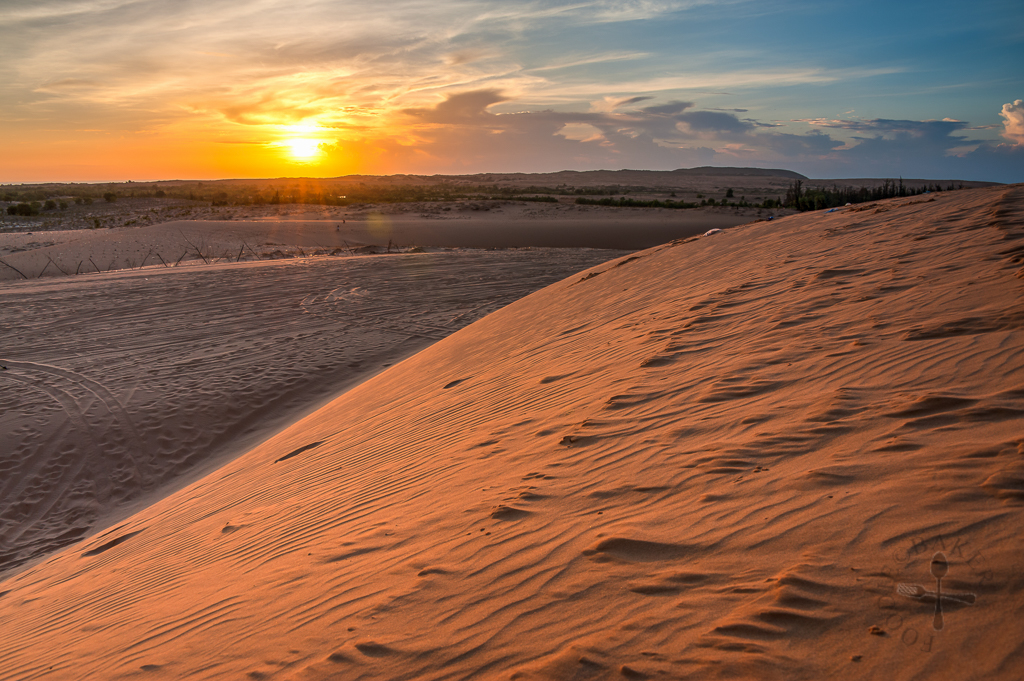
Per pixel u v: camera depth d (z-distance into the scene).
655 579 2.49
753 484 3.04
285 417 11.98
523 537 3.15
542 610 2.49
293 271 26.55
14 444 10.44
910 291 5.84
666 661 2.02
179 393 12.51
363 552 3.60
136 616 3.93
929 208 10.58
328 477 5.84
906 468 2.77
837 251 8.88
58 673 3.40
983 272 5.82
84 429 10.97
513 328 10.84
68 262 32.59
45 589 5.68
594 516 3.17
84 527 8.63
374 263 28.86
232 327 17.72
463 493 4.05
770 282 7.92
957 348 4.14
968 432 2.97
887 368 4.13
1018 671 1.61
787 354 4.98
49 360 14.62
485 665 2.26
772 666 1.87
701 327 6.64
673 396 4.73
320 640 2.73
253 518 5.33
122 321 18.25
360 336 16.94
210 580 4.11
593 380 5.91
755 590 2.24
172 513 6.95
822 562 2.28
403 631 2.61
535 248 38.50
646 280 11.13
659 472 3.49
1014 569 1.95
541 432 4.81
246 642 2.95
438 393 8.02
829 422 3.51
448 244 42.19
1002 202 9.11
